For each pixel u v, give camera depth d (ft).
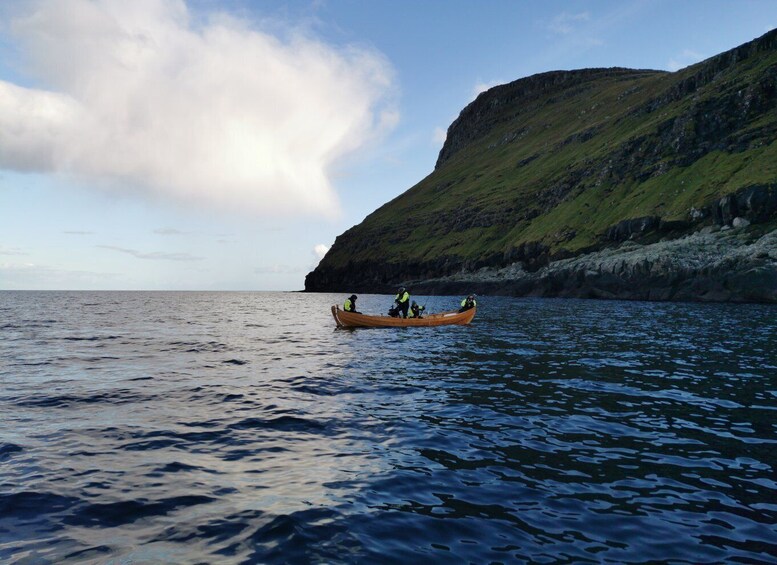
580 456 25.70
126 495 20.31
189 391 41.81
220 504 19.65
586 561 15.69
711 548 16.61
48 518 18.02
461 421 32.35
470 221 487.61
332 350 70.13
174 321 136.98
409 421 32.37
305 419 32.83
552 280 297.74
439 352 66.80
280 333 98.58
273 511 19.01
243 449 26.71
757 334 85.15
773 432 29.84
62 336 91.66
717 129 318.45
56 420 32.22
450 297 349.82
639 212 299.79
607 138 446.19
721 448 26.91
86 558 15.33
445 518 18.66
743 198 236.43
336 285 616.80
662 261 235.61
